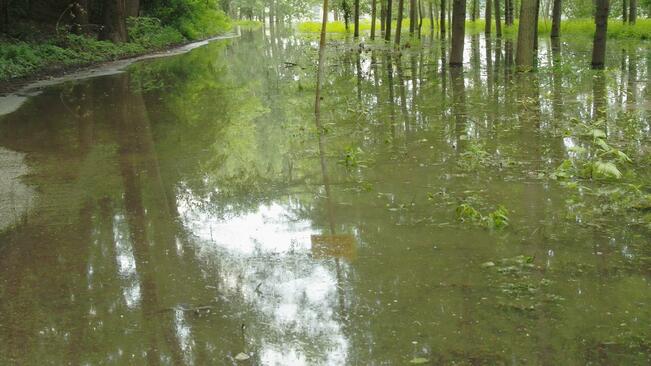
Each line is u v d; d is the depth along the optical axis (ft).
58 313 14.35
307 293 14.85
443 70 63.16
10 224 20.53
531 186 22.08
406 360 11.76
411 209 20.29
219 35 173.78
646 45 84.02
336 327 13.16
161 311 14.26
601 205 19.81
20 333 13.50
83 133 35.42
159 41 115.44
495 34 126.72
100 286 15.71
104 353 12.52
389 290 14.73
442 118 35.76
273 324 13.44
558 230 17.89
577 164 24.64
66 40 88.69
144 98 50.08
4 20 88.74
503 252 16.56
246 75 66.23
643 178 22.52
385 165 25.89
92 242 18.76
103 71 74.54
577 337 12.30
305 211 20.80
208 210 21.49
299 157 28.19
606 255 16.14
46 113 43.06
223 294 15.05
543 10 158.20
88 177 26.00
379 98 44.91
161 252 17.87
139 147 31.45
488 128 32.32
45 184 25.08
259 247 17.93
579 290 14.29
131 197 23.16
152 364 12.03
